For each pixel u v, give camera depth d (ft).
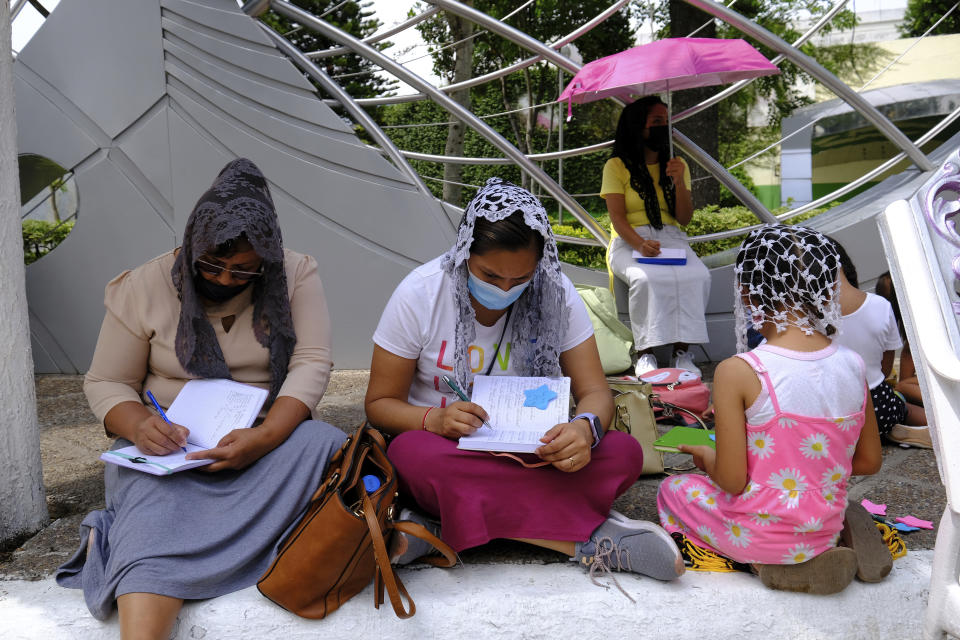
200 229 7.57
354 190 16.75
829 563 7.10
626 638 7.15
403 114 32.37
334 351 17.22
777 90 46.70
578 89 15.80
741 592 7.30
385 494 6.82
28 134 16.99
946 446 6.13
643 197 16.25
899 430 11.68
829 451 7.04
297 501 7.56
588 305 15.76
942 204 6.97
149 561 6.77
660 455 10.65
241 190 7.82
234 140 16.66
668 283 15.60
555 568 7.75
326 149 16.70
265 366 8.63
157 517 7.09
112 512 7.65
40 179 19.74
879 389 11.36
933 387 6.20
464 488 7.47
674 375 13.25
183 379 8.48
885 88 44.27
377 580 6.98
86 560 7.41
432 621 7.05
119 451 7.61
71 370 17.54
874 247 16.80
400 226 16.79
